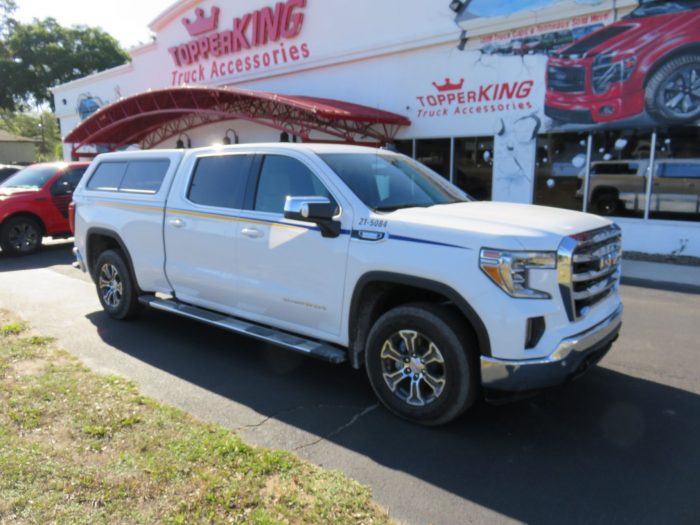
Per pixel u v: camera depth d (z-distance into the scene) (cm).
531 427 372
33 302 707
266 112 1580
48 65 4197
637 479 310
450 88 1301
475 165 1294
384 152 502
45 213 1133
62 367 454
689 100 976
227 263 483
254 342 555
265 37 1714
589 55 1077
